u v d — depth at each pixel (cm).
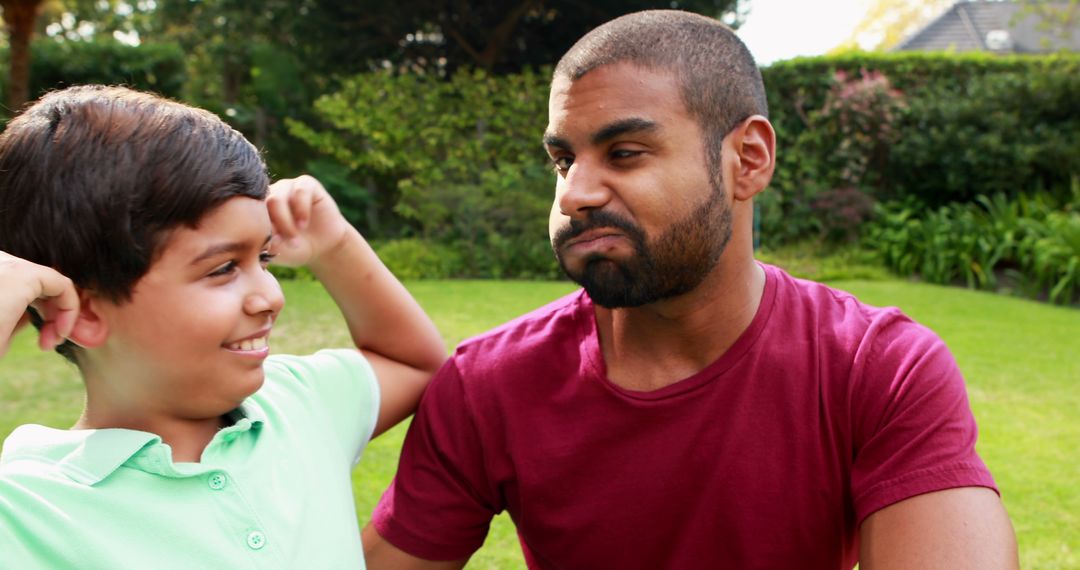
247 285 107
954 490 117
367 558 144
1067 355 540
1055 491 321
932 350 126
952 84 1063
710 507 129
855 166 1052
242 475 113
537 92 1048
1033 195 975
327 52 1216
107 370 108
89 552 100
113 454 105
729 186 122
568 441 134
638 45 117
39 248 101
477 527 148
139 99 107
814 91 1050
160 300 102
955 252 886
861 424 126
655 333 129
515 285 834
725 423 128
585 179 117
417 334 150
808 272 910
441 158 1066
